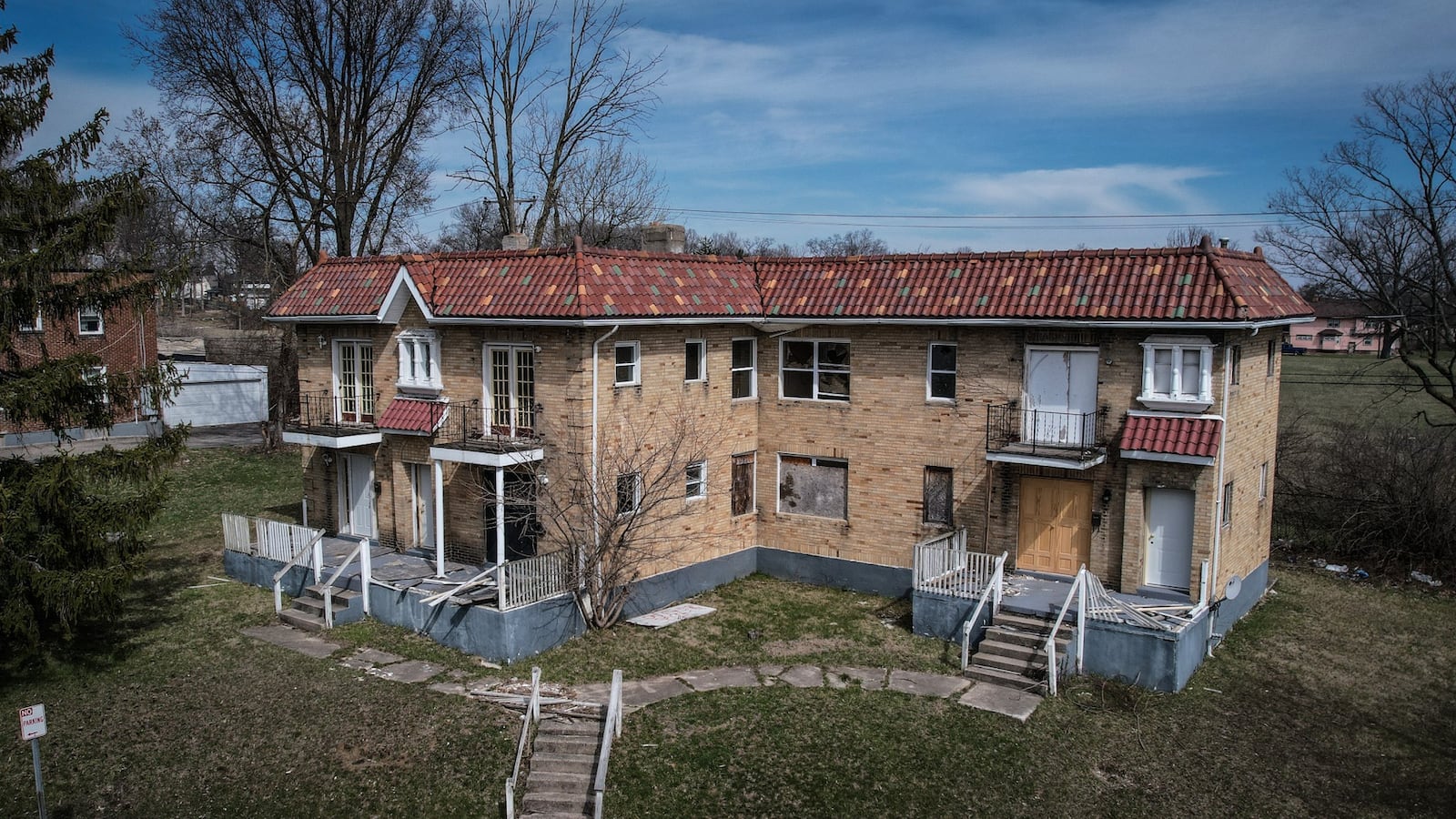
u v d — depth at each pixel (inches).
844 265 908.6
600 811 522.6
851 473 901.8
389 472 916.6
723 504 923.4
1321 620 859.4
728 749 602.9
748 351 941.8
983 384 823.7
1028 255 822.5
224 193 1419.8
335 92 1435.8
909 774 581.3
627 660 740.0
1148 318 725.3
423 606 777.6
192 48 1315.2
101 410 699.4
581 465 775.7
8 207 663.8
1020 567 824.9
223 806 547.8
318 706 653.9
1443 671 753.0
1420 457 1035.9
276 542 880.9
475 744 603.8
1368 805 565.3
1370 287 1270.9
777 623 823.1
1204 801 563.5
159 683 690.8
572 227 1717.5
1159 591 757.3
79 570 676.7
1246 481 820.6
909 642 779.4
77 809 542.0
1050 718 645.3
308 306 936.9
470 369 844.6
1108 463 770.2
